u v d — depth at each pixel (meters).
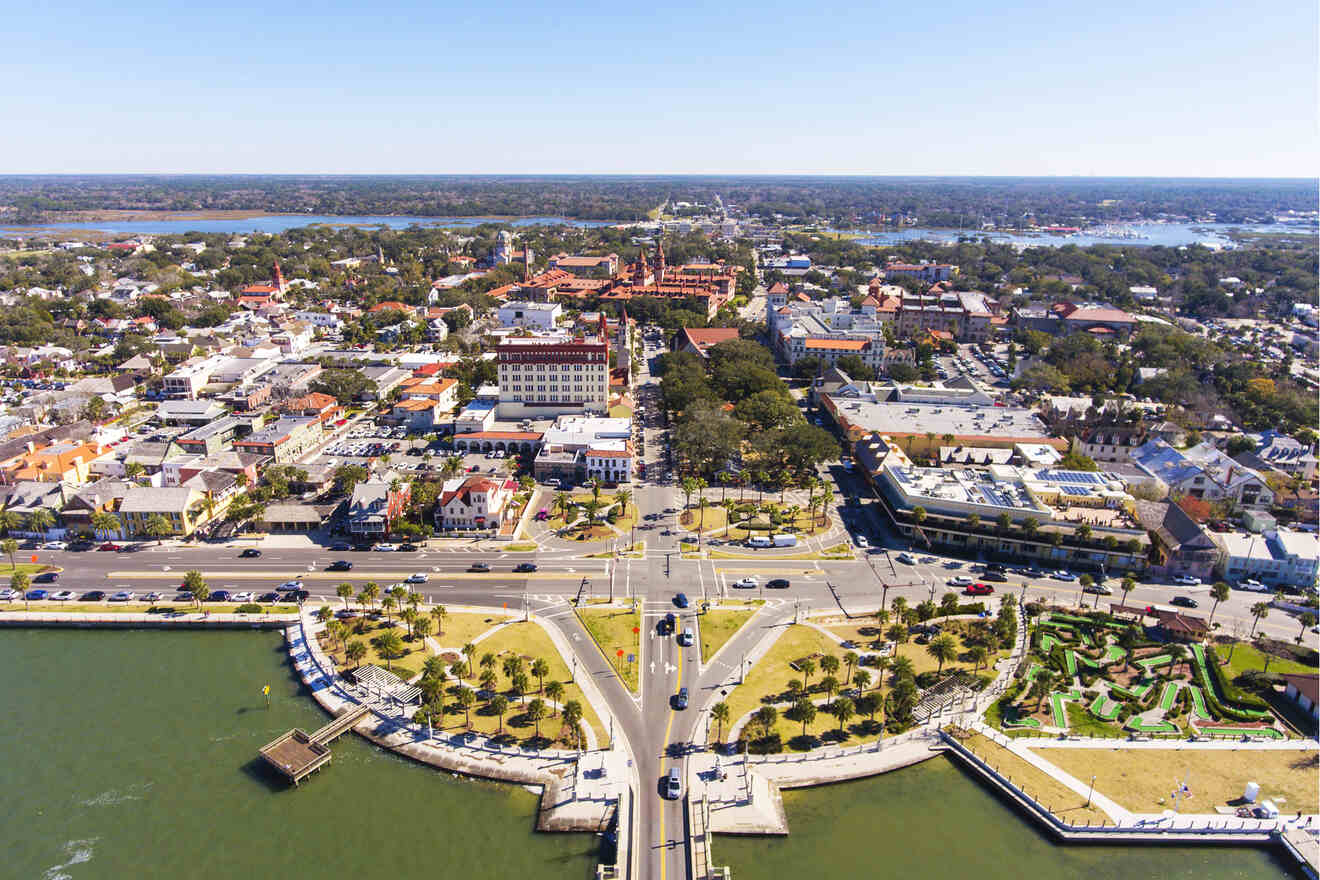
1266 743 151.38
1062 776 142.38
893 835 131.75
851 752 148.12
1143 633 182.00
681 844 126.75
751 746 148.25
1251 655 177.75
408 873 123.31
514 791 139.25
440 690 154.12
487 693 162.25
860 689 162.88
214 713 159.12
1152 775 143.25
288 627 186.88
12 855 126.12
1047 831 132.38
